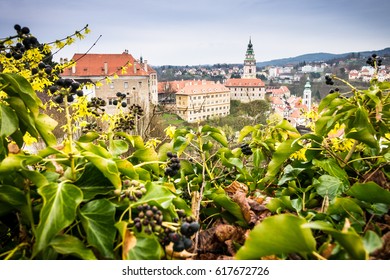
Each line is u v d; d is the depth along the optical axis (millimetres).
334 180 594
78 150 514
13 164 408
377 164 658
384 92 678
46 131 535
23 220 412
